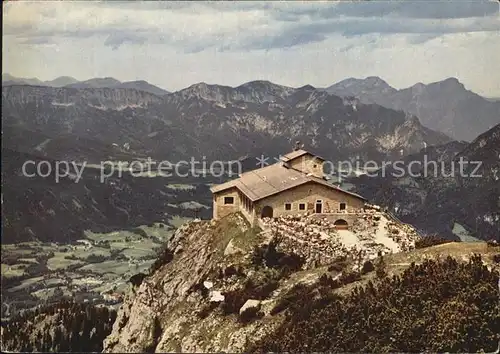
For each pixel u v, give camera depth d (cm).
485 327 6344
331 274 7688
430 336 6322
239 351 6900
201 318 8006
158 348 7912
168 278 9350
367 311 6612
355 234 8944
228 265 8688
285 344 6600
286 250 8631
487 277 6800
